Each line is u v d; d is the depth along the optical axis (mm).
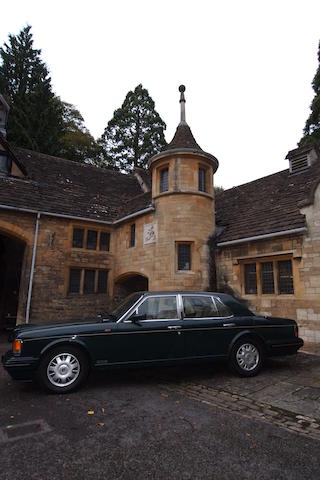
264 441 3252
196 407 4207
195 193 11055
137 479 2584
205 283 10531
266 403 4348
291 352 5949
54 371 4715
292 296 8570
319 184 8297
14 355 4531
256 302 9406
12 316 13977
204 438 3309
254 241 9711
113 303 13016
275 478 2605
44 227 11789
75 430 3479
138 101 32375
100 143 32688
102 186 15969
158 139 31234
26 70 28844
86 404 4281
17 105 24844
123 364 4918
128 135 31453
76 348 4836
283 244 8883
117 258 13258
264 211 10688
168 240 10734
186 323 5379
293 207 9461
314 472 2691
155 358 5082
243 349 5680
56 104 27094
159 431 3469
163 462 2842
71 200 13273
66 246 12164
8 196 11406
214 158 11773
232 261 10375
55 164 15922
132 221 12703
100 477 2611
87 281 12711
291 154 12383
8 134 23188
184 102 13391
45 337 4680
